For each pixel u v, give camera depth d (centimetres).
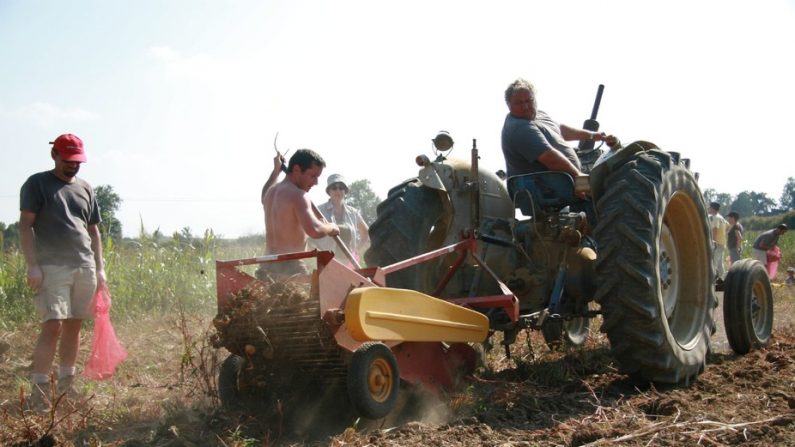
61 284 606
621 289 559
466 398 521
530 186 666
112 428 497
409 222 632
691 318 642
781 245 2925
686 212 645
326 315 453
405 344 511
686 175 632
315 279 466
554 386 588
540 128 704
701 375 617
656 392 554
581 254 643
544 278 628
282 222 581
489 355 714
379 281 503
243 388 507
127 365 725
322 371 488
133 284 1081
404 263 529
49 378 618
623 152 607
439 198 654
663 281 634
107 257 1101
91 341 822
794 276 2017
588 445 419
